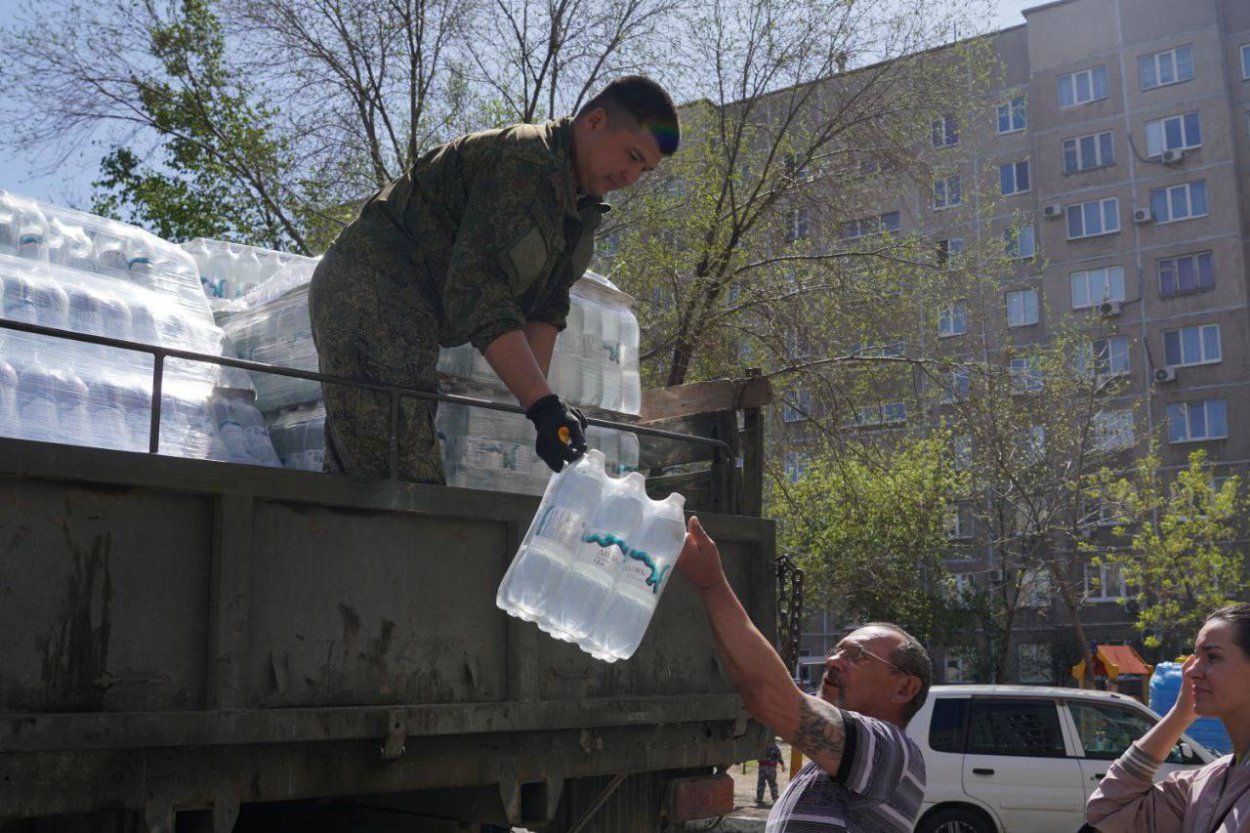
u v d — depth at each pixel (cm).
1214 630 299
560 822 407
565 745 381
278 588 324
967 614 3769
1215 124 4547
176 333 422
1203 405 4434
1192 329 4494
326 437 405
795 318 1666
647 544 292
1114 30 4753
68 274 412
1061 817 1003
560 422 329
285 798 317
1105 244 4672
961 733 1036
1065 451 3244
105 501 297
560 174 371
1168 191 4597
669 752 413
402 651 347
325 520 336
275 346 478
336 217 1653
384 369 383
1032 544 3441
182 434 402
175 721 294
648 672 410
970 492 3272
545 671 379
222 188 1673
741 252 1672
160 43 1620
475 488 447
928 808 1024
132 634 298
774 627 460
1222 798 291
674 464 530
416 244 388
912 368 1722
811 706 253
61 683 285
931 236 1859
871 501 2138
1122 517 3419
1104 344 4594
